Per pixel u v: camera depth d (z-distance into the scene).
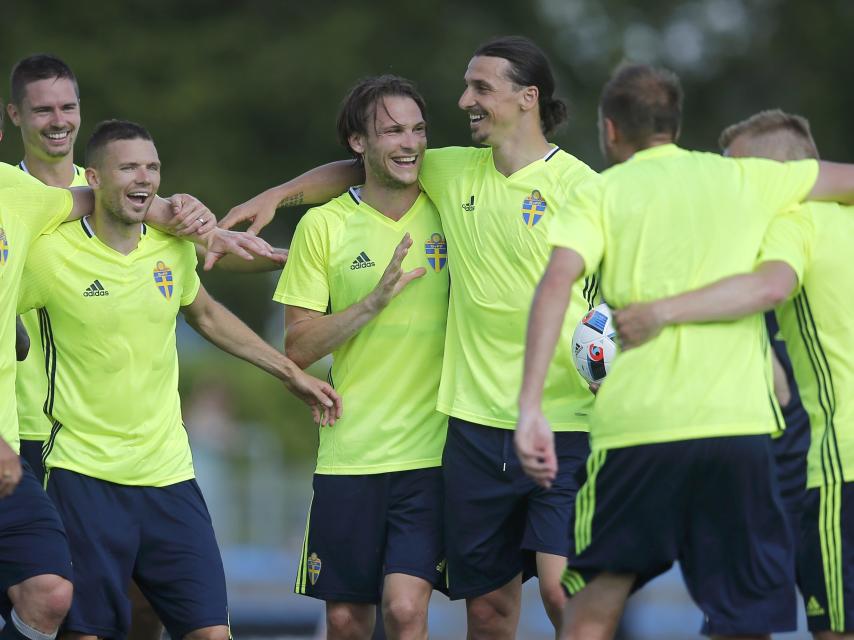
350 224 27.38
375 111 26.58
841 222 22.38
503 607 27.03
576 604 22.23
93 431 25.72
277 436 84.81
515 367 25.92
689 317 21.03
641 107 22.05
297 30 87.38
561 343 26.02
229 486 70.50
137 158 25.14
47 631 24.22
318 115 84.88
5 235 24.52
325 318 27.03
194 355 91.38
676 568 49.19
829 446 22.27
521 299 25.81
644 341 21.03
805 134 23.81
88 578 25.42
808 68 96.06
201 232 26.14
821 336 22.39
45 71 28.88
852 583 21.95
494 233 26.05
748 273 21.42
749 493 21.34
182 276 26.52
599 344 25.53
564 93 91.19
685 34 98.06
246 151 84.81
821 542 22.25
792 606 21.55
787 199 22.16
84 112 81.06
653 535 21.47
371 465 27.08
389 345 27.09
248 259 26.80
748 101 97.94
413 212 27.31
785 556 21.59
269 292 89.25
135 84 82.88
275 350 27.44
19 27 82.62
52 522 24.56
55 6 85.00
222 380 85.19
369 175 27.23
